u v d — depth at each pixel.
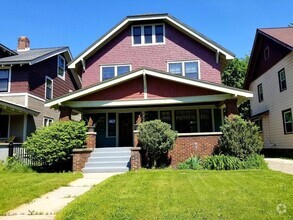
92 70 16.72
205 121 15.67
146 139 10.67
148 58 16.56
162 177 8.12
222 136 11.59
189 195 5.77
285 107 17.77
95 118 16.20
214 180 7.48
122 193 6.05
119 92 12.95
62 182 8.00
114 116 16.19
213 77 15.99
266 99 21.16
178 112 15.89
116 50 16.83
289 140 17.22
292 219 4.19
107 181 7.62
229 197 5.56
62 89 22.38
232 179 7.61
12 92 16.83
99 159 11.59
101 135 16.03
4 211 5.04
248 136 10.98
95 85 12.69
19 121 16.78
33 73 17.73
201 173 8.81
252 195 5.72
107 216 4.45
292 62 16.59
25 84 16.88
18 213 4.96
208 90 12.57
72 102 12.97
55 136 11.23
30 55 18.73
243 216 4.35
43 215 4.81
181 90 12.72
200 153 11.67
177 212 4.60
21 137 16.55
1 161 12.16
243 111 34.22
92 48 16.47
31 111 16.52
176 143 11.78
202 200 5.34
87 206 5.01
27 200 5.86
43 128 11.71
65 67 23.27
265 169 9.94
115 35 16.94
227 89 12.09
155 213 4.56
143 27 16.97
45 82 19.39
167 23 16.84
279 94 18.67
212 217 4.32
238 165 10.15
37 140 11.14
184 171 9.38
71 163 11.66
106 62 16.75
